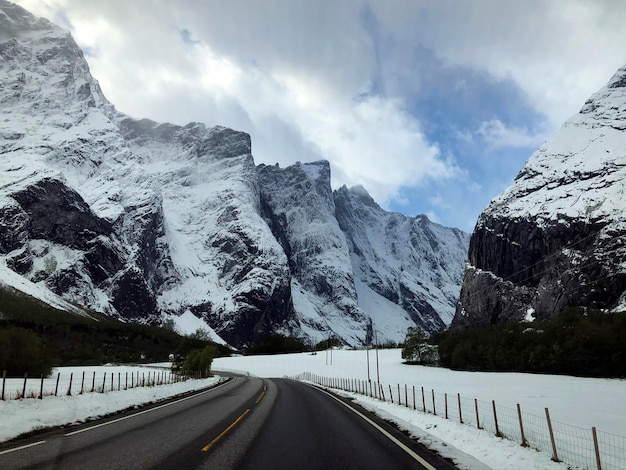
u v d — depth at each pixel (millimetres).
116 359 154000
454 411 28703
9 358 52781
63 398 22188
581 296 196500
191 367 76250
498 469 11664
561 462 12820
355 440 15758
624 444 18625
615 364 86125
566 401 42219
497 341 114688
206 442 14672
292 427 18688
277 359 177000
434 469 11570
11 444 13883
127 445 13961
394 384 68750
